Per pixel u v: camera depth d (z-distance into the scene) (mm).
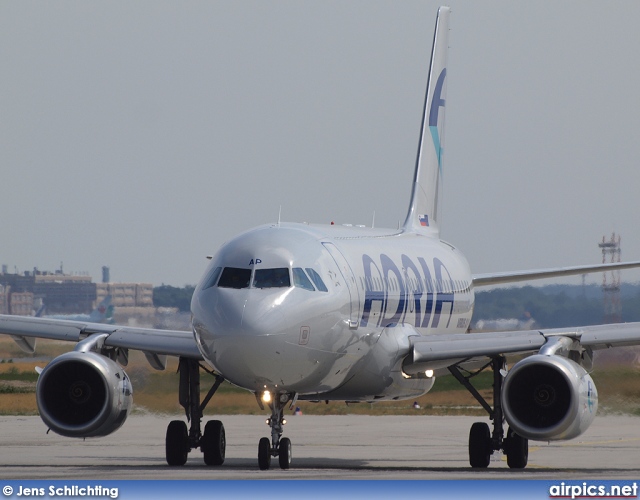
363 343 77625
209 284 70312
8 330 80062
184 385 80125
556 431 70812
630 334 75688
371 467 79625
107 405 73250
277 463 84062
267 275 70062
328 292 72188
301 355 69375
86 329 79438
